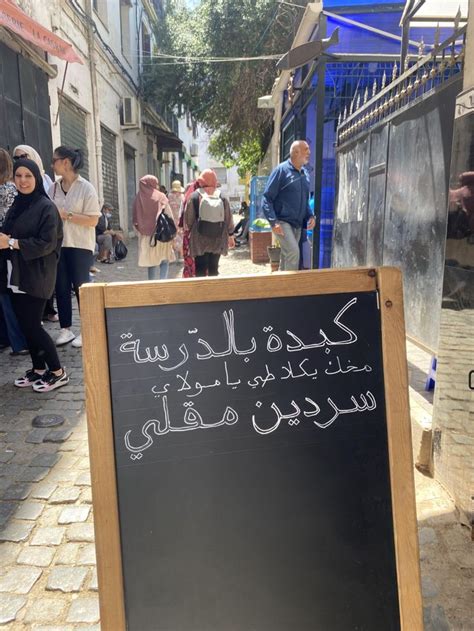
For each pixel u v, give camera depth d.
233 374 1.48
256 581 1.45
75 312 6.06
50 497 2.46
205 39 14.18
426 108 3.05
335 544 1.48
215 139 17.73
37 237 3.27
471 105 2.08
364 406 1.52
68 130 10.38
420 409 3.11
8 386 3.83
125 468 1.42
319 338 1.51
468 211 2.12
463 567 2.02
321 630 1.46
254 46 13.43
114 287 1.42
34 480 2.60
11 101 7.09
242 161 19.55
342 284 1.50
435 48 2.90
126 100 15.02
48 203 3.29
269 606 1.45
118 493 1.42
